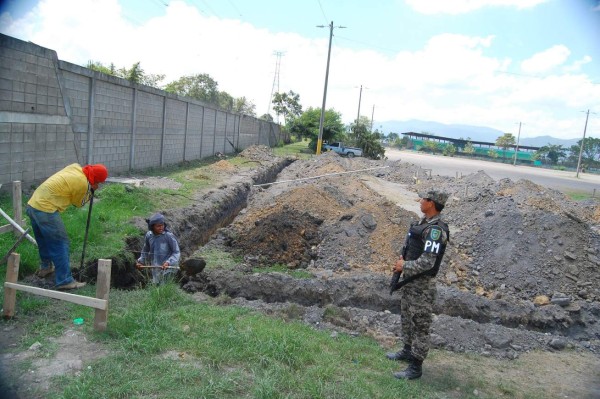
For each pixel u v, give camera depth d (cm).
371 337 539
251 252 988
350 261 959
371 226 1072
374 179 2347
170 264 615
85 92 1222
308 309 611
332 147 4284
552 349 583
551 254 962
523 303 753
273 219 1088
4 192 889
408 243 445
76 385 335
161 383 351
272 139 4881
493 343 560
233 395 349
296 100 6359
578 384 474
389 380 411
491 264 965
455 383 437
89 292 538
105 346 407
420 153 8850
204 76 4959
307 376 391
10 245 598
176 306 531
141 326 444
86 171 554
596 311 761
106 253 673
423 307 422
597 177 5125
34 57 977
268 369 391
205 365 389
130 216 878
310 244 1049
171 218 950
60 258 530
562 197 1884
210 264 846
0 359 371
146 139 1669
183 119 2055
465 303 689
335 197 1403
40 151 1017
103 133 1338
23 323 442
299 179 2048
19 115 934
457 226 1237
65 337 418
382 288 721
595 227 1384
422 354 421
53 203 516
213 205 1206
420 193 1986
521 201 1347
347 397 364
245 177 1831
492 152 8506
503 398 420
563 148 7594
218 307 554
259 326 486
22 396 322
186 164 2045
